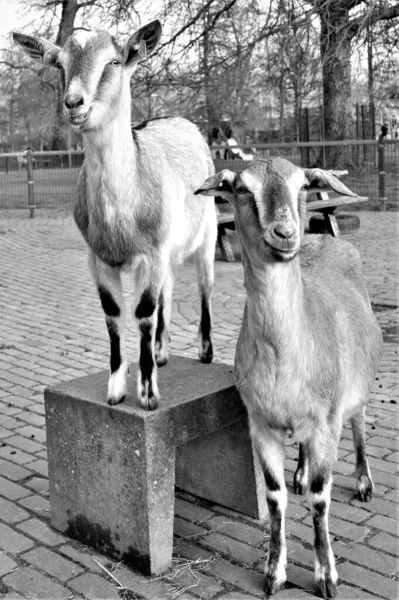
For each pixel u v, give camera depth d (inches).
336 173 128.6
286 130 1157.7
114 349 143.5
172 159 161.5
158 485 134.0
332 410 125.3
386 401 210.2
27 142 1759.4
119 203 137.8
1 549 144.9
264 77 653.9
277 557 128.3
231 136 778.2
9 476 174.9
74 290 372.5
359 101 979.3
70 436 145.1
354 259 160.4
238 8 649.0
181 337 280.2
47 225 621.6
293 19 575.8
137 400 140.7
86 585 132.3
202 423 142.8
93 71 133.6
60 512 150.1
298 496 161.2
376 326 153.3
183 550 142.7
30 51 147.8
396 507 154.6
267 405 122.3
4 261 459.5
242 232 116.5
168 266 150.9
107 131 134.8
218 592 128.8
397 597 125.0
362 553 137.9
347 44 593.3
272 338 117.8
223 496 158.7
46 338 288.4
